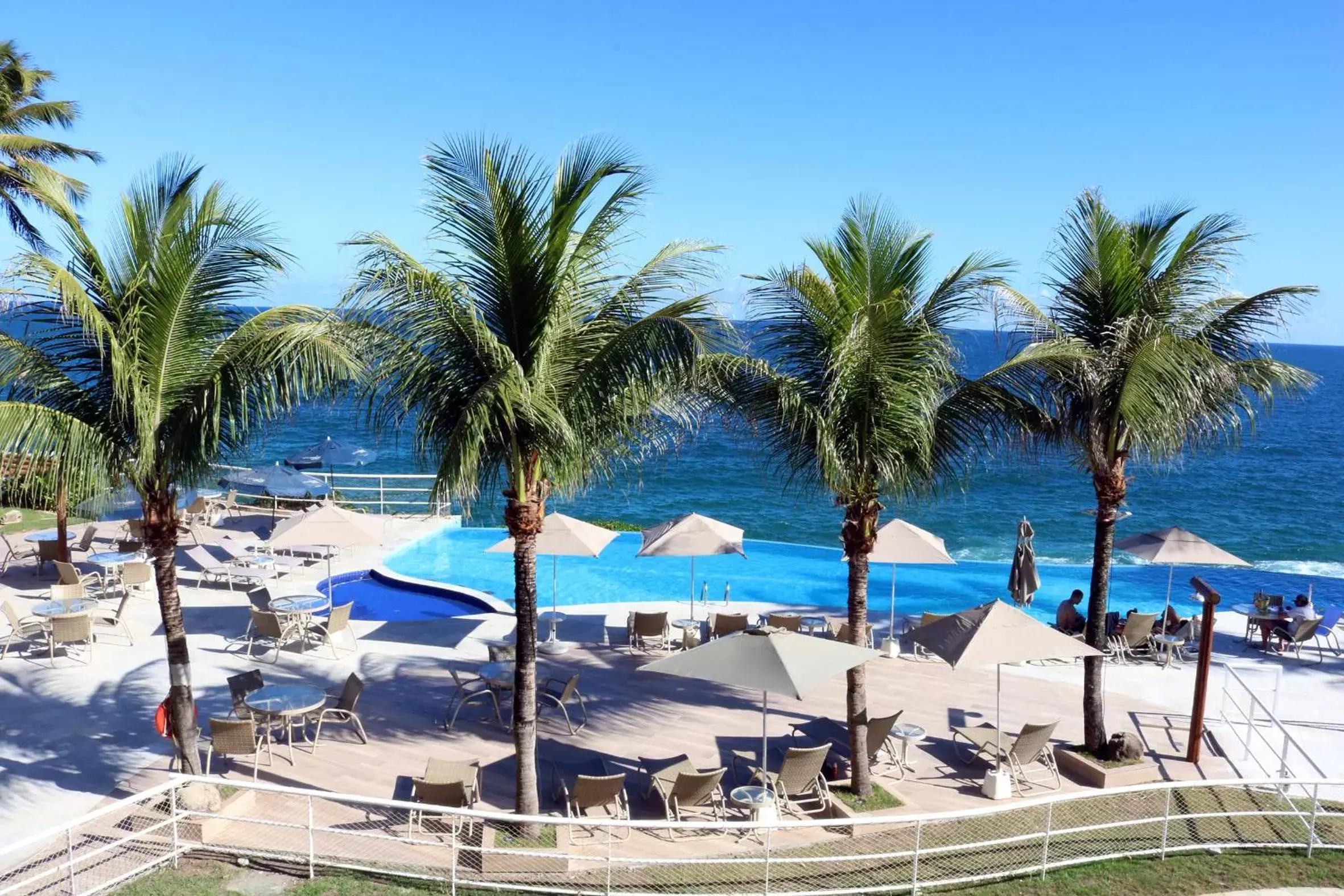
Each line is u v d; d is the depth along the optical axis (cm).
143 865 808
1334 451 6072
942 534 3456
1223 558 1498
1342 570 2994
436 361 874
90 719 1159
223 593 1786
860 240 990
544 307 880
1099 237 1095
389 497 3291
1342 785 862
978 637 998
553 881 815
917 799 1012
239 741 986
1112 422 1080
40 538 1936
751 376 995
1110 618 1598
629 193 876
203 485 1025
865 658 918
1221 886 823
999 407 1054
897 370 957
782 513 3847
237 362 895
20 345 873
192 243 896
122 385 858
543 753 1097
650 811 961
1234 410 1120
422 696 1286
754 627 962
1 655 1383
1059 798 825
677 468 4969
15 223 2738
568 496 988
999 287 1080
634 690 1344
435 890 796
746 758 1042
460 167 845
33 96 3002
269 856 834
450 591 1916
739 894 803
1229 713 1281
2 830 876
